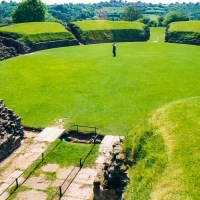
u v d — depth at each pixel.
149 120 19.80
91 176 20.41
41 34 72.31
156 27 108.12
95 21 88.62
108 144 24.39
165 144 16.80
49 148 24.12
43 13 111.38
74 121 28.44
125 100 32.94
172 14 122.69
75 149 23.97
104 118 28.78
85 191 18.86
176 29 80.31
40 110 30.97
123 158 18.08
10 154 23.47
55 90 36.81
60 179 20.17
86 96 34.50
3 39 65.81
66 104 32.28
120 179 17.05
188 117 18.64
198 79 39.88
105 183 17.08
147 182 15.12
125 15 154.75
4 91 36.75
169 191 13.48
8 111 26.03
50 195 18.56
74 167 20.61
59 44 72.88
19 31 71.31
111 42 80.69
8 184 19.69
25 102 33.12
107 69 46.09
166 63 49.66
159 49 65.25
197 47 68.06
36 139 25.55
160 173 15.09
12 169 21.42
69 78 41.75
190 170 14.24
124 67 47.22
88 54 60.00
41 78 42.12
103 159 22.42
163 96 33.66
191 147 15.80
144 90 35.91
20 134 25.92
